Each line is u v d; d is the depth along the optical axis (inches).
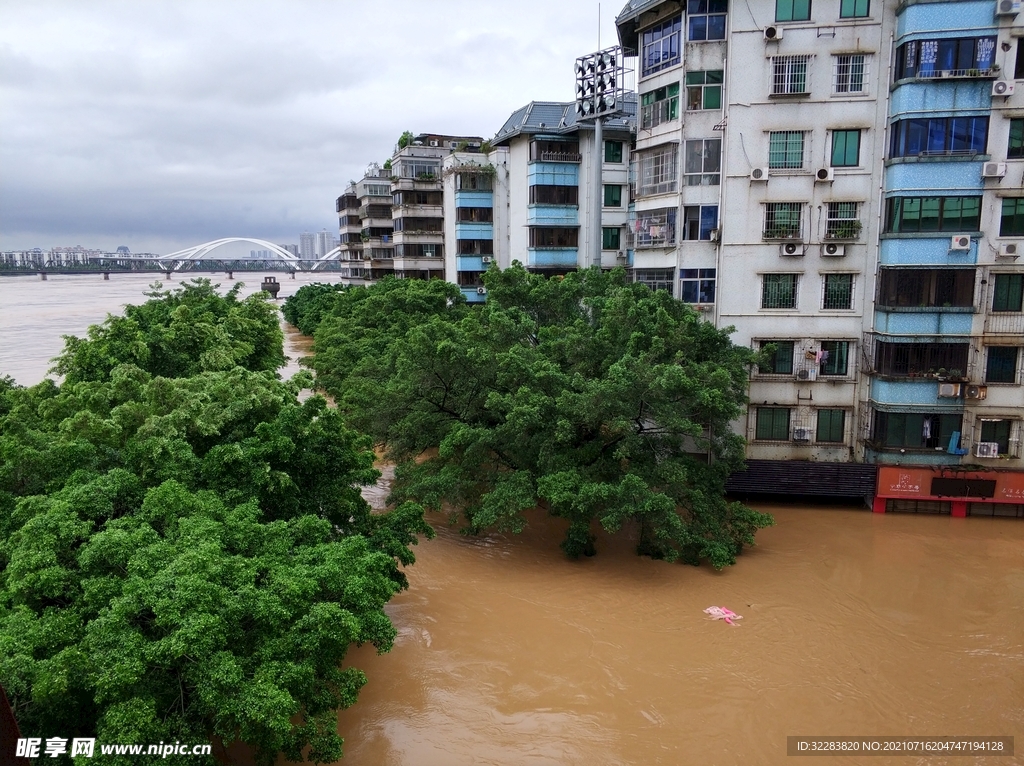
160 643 375.2
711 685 576.4
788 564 784.3
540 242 1476.4
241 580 430.6
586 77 1129.4
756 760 498.9
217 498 514.9
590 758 502.6
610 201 1476.4
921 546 826.8
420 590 737.0
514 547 847.1
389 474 1133.7
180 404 595.2
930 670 594.9
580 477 730.8
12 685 347.3
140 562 419.5
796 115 892.6
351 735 525.7
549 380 782.5
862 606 696.4
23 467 526.6
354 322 1505.9
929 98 824.9
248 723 382.9
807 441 945.5
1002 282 848.3
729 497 962.1
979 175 829.8
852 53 870.4
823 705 552.1
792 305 930.7
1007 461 880.9
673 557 730.2
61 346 2245.3
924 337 868.0
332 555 486.6
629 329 841.5
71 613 410.3
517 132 1488.7
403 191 2091.5
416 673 594.9
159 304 1195.3
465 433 765.3
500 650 626.8
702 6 921.5
